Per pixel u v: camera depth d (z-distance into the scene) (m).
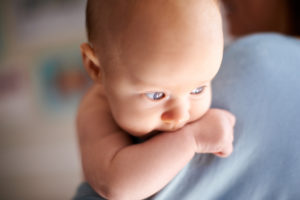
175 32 0.41
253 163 0.52
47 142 2.32
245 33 0.98
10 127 2.37
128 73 0.45
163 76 0.42
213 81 0.59
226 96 0.56
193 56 0.42
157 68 0.42
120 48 0.44
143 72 0.43
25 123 2.37
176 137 0.49
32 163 2.33
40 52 2.37
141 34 0.42
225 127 0.49
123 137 0.54
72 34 2.33
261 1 0.90
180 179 0.52
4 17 2.42
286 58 0.58
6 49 2.42
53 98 2.34
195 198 0.52
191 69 0.43
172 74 0.42
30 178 2.31
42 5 2.38
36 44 2.38
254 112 0.53
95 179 0.51
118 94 0.48
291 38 0.67
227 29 1.00
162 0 0.42
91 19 0.49
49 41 2.36
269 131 0.52
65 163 2.29
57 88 2.34
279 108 0.53
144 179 0.47
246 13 0.94
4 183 2.31
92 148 0.54
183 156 0.48
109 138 0.54
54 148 2.30
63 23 2.35
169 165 0.47
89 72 0.56
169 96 0.46
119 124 0.51
